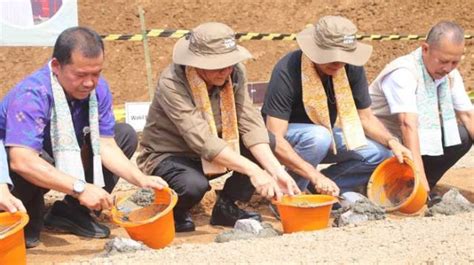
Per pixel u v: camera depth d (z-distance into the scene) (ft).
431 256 24.58
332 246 25.94
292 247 26.00
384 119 37.27
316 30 33.30
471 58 79.56
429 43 35.53
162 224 27.76
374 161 35.83
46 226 33.37
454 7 86.43
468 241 25.85
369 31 82.89
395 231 27.48
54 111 28.76
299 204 29.99
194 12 80.64
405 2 85.56
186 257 25.21
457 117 38.99
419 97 36.24
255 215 34.22
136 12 79.15
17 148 27.78
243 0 82.17
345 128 33.96
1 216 26.63
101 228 32.78
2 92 69.92
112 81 72.64
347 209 32.04
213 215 34.58
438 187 40.91
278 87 33.83
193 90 31.04
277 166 31.24
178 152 32.68
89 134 30.04
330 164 41.04
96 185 28.86
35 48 73.67
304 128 34.47
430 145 36.45
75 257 29.71
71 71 27.81
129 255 25.70
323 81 34.47
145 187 29.09
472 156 48.16
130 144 33.04
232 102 31.68
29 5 45.01
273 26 81.05
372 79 77.15
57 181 27.50
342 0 84.23
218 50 30.42
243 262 24.52
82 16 77.92
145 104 48.93
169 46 76.64
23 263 26.00
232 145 31.71
